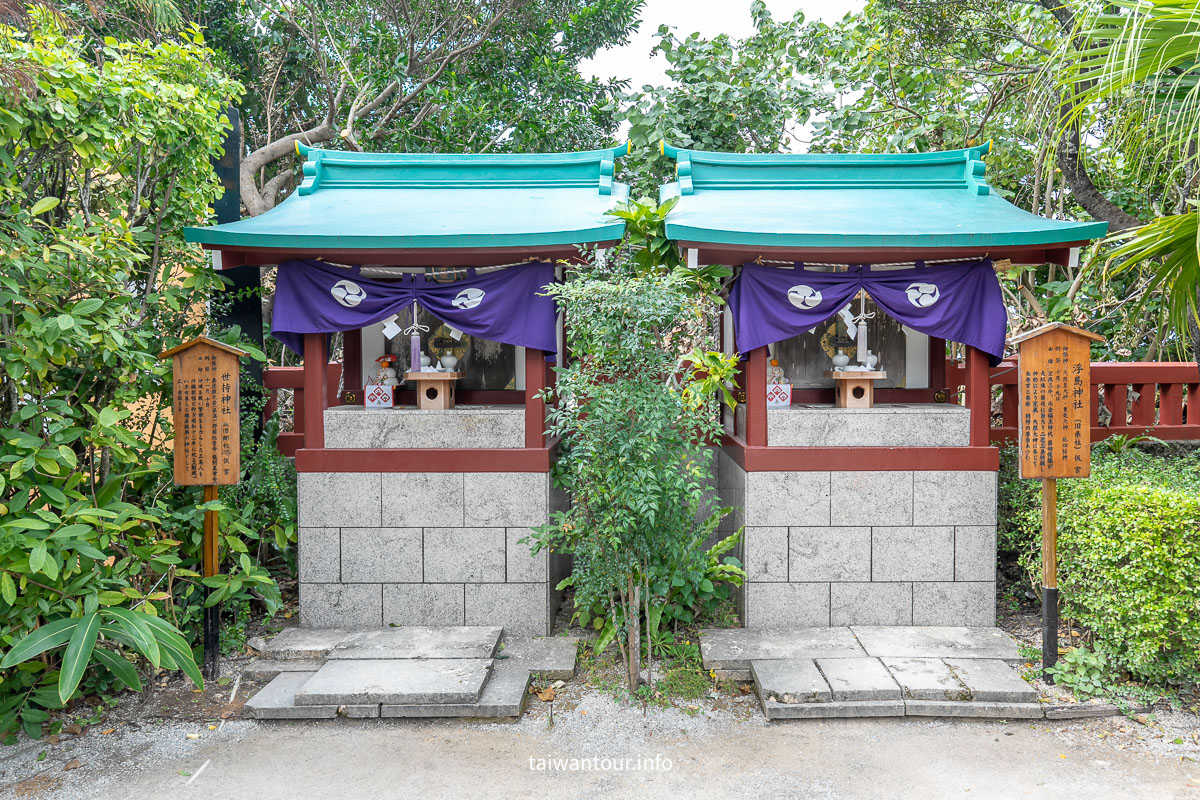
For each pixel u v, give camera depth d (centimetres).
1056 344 492
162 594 488
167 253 613
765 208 614
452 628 584
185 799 397
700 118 956
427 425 593
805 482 578
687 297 503
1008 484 639
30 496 477
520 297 581
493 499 586
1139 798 388
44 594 459
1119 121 509
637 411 469
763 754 436
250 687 521
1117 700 472
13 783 412
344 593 594
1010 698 469
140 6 948
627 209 589
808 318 568
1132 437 705
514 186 685
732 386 620
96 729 467
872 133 988
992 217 584
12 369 447
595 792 402
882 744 445
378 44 1190
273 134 1328
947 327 570
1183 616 452
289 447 698
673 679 515
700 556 541
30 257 459
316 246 540
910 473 577
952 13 819
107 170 588
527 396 591
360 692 476
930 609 582
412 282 583
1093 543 487
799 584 583
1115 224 691
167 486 572
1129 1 409
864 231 534
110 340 484
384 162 691
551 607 601
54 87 473
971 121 934
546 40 1291
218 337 646
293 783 412
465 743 452
